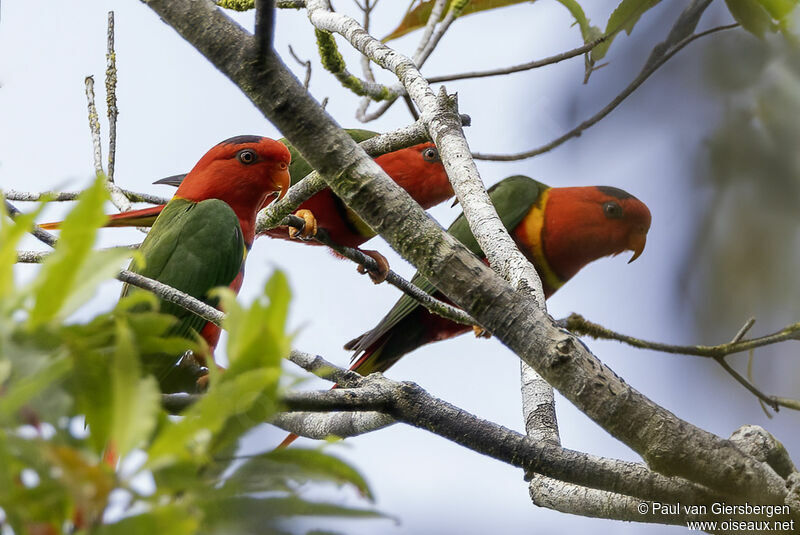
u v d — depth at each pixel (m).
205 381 8.01
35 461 2.99
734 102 6.57
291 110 5.62
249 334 3.39
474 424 6.18
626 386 5.41
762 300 6.34
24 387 2.99
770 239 6.32
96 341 3.36
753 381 7.98
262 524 3.36
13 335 3.21
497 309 5.56
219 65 5.65
